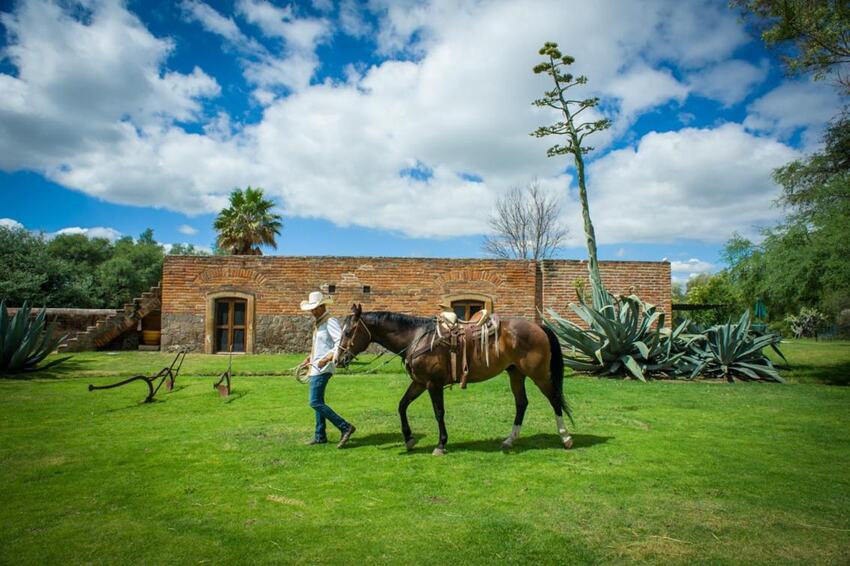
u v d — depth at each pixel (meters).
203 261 16.11
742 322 11.79
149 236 62.66
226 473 4.85
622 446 5.81
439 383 5.59
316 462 5.20
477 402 8.52
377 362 13.91
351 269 16.16
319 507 4.04
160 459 5.29
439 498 4.22
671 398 8.95
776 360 16.50
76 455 5.42
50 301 24.19
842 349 21.14
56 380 10.71
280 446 5.80
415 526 3.67
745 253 13.95
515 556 3.23
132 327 17.72
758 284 13.56
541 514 3.89
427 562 3.15
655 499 4.19
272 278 16.14
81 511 3.95
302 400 8.62
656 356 12.16
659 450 5.65
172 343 16.00
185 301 16.05
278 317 16.11
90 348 16.84
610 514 3.89
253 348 16.03
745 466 5.07
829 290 12.07
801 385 10.73
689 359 11.97
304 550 3.31
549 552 3.28
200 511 3.95
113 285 32.56
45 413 7.55
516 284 16.41
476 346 5.59
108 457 5.35
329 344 5.97
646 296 16.56
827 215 12.12
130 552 3.28
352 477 4.74
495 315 5.81
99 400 8.56
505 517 3.83
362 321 5.88
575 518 3.81
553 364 5.82
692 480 4.66
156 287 17.48
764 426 6.83
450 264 16.31
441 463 5.18
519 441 6.05
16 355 11.27
